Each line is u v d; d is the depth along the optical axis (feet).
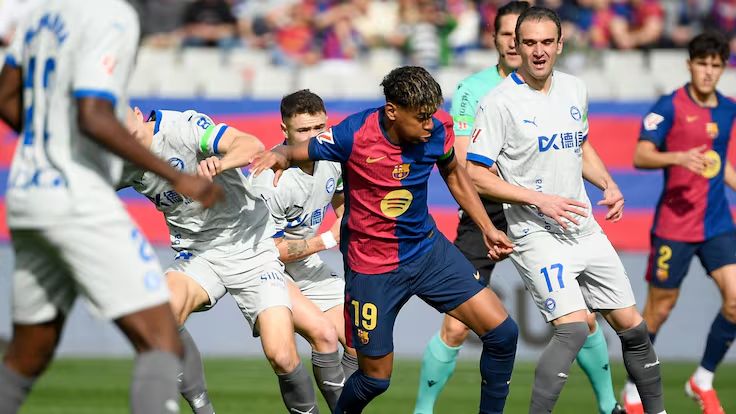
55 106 39.78
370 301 54.80
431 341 69.21
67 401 79.25
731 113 81.05
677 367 100.01
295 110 63.21
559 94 60.59
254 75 145.89
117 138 37.93
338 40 160.97
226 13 164.45
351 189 53.98
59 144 39.70
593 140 113.39
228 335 109.29
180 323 57.52
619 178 112.37
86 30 39.04
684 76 147.02
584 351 66.80
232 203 58.90
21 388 42.50
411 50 154.81
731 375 95.86
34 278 41.42
